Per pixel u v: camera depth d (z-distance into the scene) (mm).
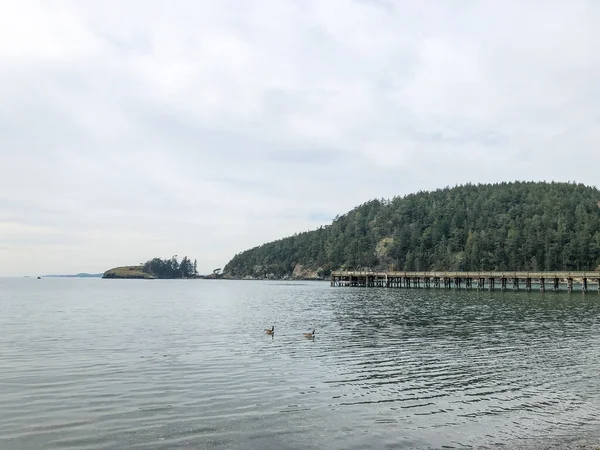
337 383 21734
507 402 19016
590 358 27375
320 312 56094
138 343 32375
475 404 18750
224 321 46656
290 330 39344
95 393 19938
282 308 63031
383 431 15797
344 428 16031
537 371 24188
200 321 46781
